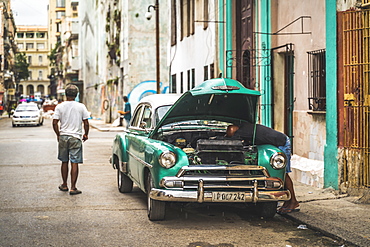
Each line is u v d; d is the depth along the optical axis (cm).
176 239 596
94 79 5028
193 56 1994
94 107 5059
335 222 654
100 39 4562
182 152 650
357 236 588
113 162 962
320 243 582
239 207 782
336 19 840
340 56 838
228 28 1548
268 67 1215
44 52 13962
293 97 1088
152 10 3148
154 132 733
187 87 2105
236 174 645
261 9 1242
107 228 647
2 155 1547
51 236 607
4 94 6831
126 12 3188
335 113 848
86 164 1323
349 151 825
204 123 802
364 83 806
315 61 980
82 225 662
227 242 584
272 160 652
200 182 624
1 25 6178
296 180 982
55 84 9962
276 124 1208
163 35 3159
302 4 1040
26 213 732
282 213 712
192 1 1997
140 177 740
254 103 719
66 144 895
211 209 771
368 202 768
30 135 2519
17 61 10300
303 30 1033
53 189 939
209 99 714
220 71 1612
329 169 866
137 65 3130
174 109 742
